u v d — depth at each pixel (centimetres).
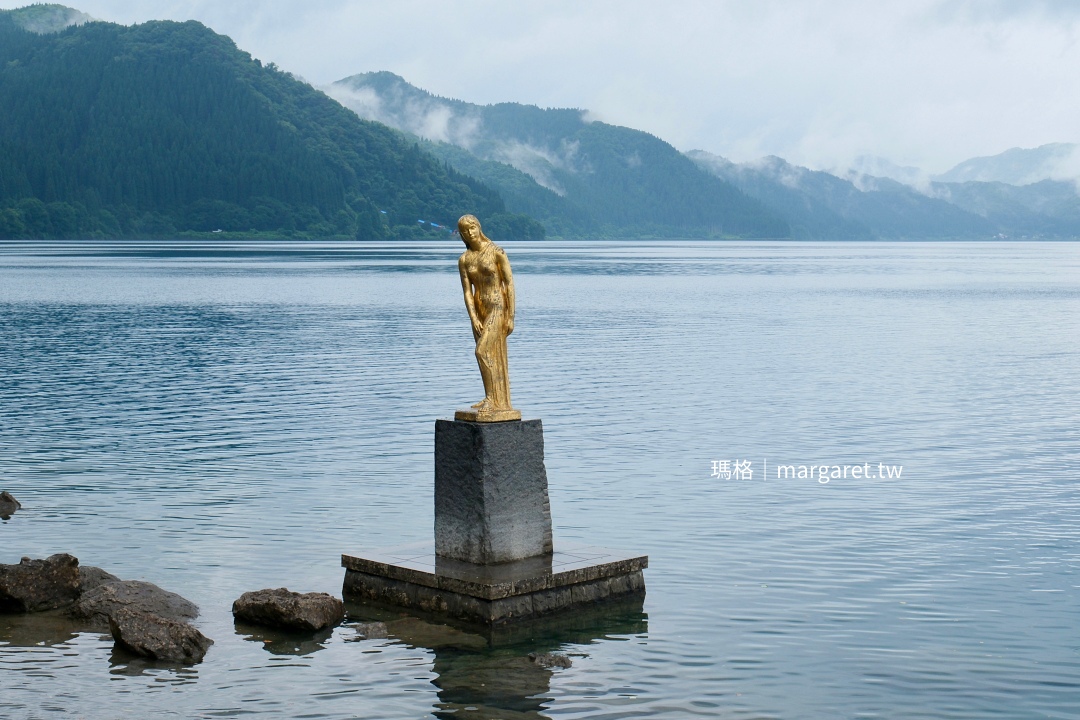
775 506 2503
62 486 2666
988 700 1492
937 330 7250
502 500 1838
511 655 1628
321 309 8944
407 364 5262
